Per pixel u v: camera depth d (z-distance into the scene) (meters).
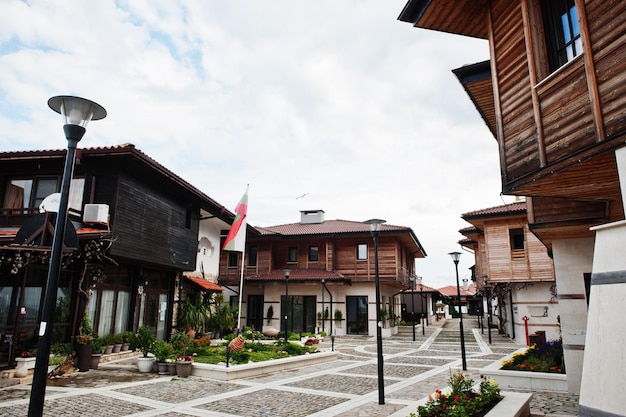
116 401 8.59
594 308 4.02
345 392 9.88
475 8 7.18
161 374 11.88
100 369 12.46
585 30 4.96
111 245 13.05
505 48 6.55
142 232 14.78
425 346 21.95
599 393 3.75
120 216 13.56
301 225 33.84
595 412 3.74
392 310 33.03
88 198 13.39
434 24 7.56
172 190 17.02
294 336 22.98
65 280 13.10
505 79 6.50
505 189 6.35
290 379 11.70
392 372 13.07
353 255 29.69
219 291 20.77
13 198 13.86
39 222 7.52
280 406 8.41
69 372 11.68
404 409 6.51
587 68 4.87
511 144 6.29
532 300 22.59
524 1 6.08
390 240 29.20
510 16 6.47
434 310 56.41
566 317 9.51
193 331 18.50
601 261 4.05
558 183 5.97
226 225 23.61
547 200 8.98
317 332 28.17
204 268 21.62
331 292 29.09
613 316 3.79
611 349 3.73
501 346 21.81
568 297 9.54
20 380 10.26
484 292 29.75
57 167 13.69
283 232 31.12
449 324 46.12
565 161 5.22
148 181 15.35
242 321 29.80
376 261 9.47
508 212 22.08
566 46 5.71
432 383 11.04
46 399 8.59
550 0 6.03
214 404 8.52
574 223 8.54
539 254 21.75
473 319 58.00
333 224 33.19
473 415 5.81
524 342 22.45
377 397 9.30
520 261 22.09
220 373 11.36
